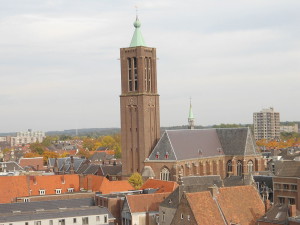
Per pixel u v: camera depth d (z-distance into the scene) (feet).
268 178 567.59
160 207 459.32
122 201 492.54
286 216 395.14
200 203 397.60
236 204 413.59
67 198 562.25
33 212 448.24
